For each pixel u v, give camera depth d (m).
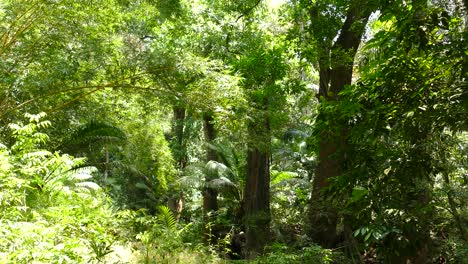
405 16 3.29
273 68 8.92
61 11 7.19
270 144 9.41
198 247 6.68
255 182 10.47
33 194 5.99
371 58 5.15
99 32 8.03
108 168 12.41
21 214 4.60
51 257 3.28
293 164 14.43
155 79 8.05
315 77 12.69
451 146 4.15
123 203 14.20
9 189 4.67
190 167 13.58
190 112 8.69
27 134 6.00
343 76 8.65
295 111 12.80
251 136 8.70
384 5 3.56
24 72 7.49
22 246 3.39
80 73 7.89
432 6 3.33
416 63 3.26
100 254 4.01
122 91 8.71
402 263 5.88
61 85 7.65
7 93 7.24
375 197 3.43
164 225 6.83
